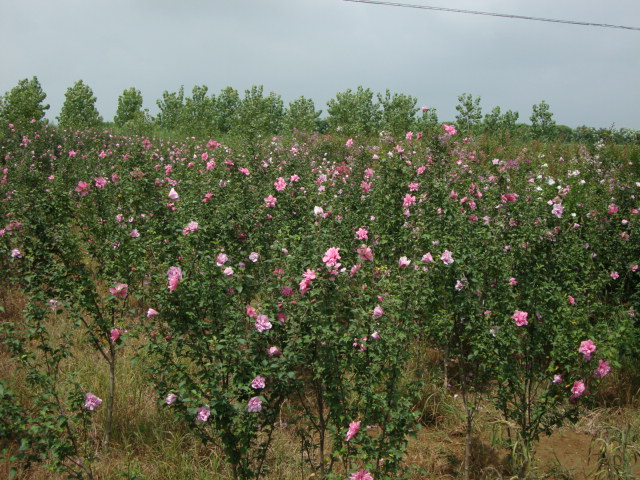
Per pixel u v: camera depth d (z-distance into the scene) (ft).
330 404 9.85
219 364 9.52
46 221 13.37
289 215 19.27
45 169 39.27
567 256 14.80
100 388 14.49
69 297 13.20
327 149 45.75
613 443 12.33
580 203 22.84
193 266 10.76
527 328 12.50
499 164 26.37
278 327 10.14
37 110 68.54
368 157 26.89
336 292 9.71
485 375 13.78
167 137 70.49
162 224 16.85
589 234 20.47
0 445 12.04
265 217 17.57
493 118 67.46
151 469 11.93
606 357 14.02
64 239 13.05
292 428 13.53
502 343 11.89
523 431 12.37
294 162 28.19
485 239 14.49
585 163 36.11
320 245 11.18
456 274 12.74
